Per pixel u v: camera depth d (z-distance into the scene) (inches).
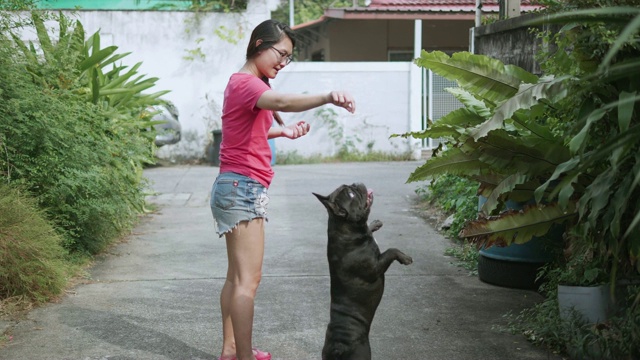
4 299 198.8
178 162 601.3
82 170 251.8
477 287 219.0
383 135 623.8
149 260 258.1
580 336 154.4
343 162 609.6
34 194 240.4
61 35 310.2
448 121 189.9
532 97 150.7
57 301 204.8
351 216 133.6
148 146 337.7
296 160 603.5
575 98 153.5
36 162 236.5
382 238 292.7
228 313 156.1
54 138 240.4
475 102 197.6
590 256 166.7
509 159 167.3
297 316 192.4
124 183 293.6
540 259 210.2
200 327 183.8
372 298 136.6
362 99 618.2
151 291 217.2
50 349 166.9
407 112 623.5
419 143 625.9
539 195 146.0
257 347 169.2
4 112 233.3
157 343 171.9
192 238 297.6
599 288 159.2
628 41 135.9
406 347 168.9
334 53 722.2
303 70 610.5
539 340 167.6
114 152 286.2
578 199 159.2
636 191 141.8
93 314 193.5
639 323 147.7
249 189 148.4
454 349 167.3
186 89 600.4
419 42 621.6
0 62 241.1
